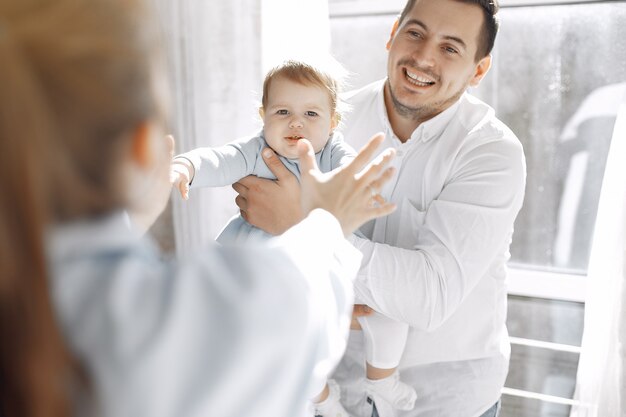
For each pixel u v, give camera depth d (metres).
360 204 0.83
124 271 0.57
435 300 1.38
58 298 0.55
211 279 0.59
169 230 2.29
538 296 2.22
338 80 1.53
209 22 2.08
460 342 1.54
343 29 2.29
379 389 1.53
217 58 2.10
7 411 0.53
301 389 0.63
